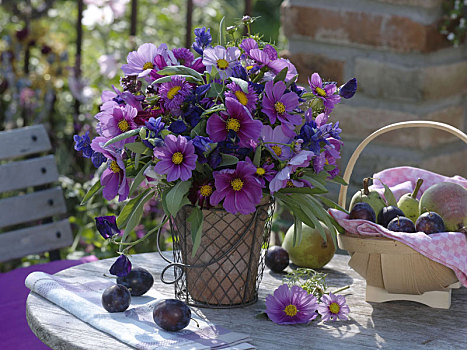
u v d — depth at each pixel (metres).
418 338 1.52
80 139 1.59
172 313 1.50
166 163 1.48
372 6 2.20
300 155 1.49
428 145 2.19
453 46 2.21
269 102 1.51
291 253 1.80
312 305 1.56
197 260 1.60
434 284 1.60
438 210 1.62
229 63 1.54
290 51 2.32
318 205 1.57
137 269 1.65
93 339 1.48
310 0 2.27
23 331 1.88
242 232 1.57
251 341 1.50
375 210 1.65
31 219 2.25
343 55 2.25
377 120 2.22
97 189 1.61
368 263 1.61
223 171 1.49
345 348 1.48
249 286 1.62
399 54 2.19
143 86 1.60
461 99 2.27
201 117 1.50
